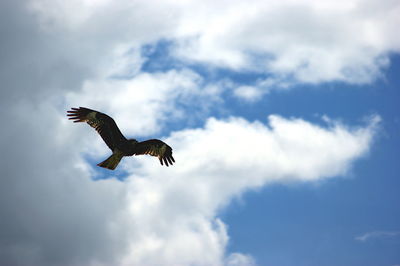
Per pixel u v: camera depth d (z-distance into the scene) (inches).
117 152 904.3
